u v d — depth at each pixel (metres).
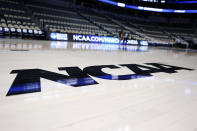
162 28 22.41
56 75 1.83
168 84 1.86
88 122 0.91
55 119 0.91
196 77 2.35
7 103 1.07
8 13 9.58
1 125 0.82
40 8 12.91
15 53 3.26
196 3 21.36
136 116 1.02
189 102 1.32
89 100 1.22
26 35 8.45
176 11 22.00
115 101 1.24
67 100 1.19
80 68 2.31
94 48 6.52
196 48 16.06
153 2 22.33
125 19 22.44
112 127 0.87
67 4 17.42
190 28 21.89
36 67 2.13
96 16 18.50
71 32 10.63
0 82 1.45
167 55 6.10
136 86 1.69
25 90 1.31
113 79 1.88
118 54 4.87
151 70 2.64
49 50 4.36
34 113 0.96
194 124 0.96
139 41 14.39
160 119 1.00
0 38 7.37
